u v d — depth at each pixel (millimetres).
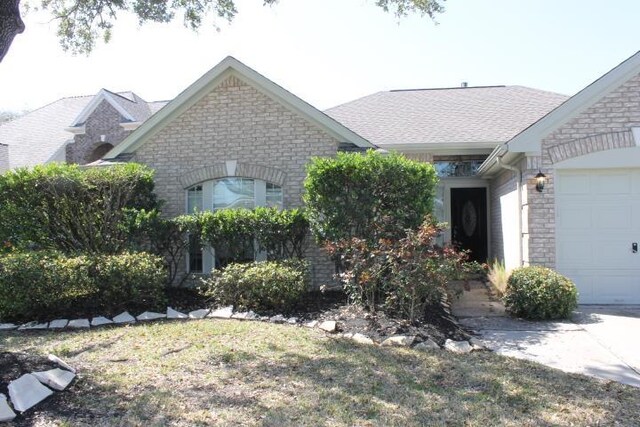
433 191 9844
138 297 9047
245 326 7859
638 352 6781
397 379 5527
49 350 6523
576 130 9906
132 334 7363
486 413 4648
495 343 7285
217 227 10633
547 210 9938
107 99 20500
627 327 8188
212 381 5359
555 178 9953
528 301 8750
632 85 9734
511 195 11711
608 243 10008
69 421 4316
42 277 8508
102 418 4406
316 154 11633
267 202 11922
